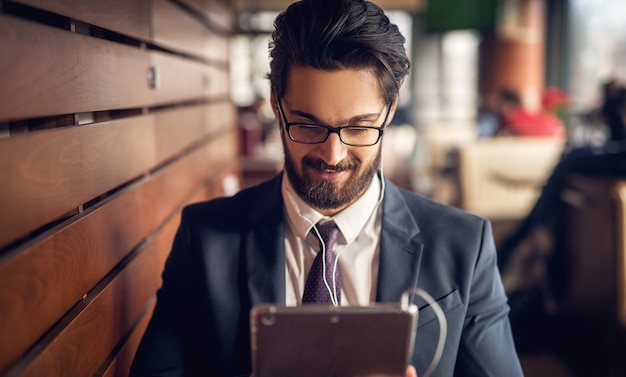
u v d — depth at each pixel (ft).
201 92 8.18
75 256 3.36
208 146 8.87
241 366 3.83
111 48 4.06
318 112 3.39
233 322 3.84
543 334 10.19
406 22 29.68
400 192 4.20
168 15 6.00
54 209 3.07
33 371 2.80
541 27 21.01
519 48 20.72
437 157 19.61
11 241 2.63
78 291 3.42
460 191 14.44
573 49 20.83
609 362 9.22
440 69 29.71
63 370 3.19
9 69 2.59
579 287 10.19
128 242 4.45
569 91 21.07
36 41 2.86
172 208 6.12
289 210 3.93
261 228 3.96
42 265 2.92
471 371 3.81
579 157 10.58
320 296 3.77
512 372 3.82
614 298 9.03
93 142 3.66
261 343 3.02
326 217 3.87
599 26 18.85
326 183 3.60
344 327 3.00
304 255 3.93
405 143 25.03
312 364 3.06
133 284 4.62
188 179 7.14
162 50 6.10
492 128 17.69
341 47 3.29
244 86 25.77
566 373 9.49
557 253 10.83
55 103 3.07
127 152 4.42
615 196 8.91
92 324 3.66
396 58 3.46
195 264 4.00
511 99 17.13
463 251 3.90
